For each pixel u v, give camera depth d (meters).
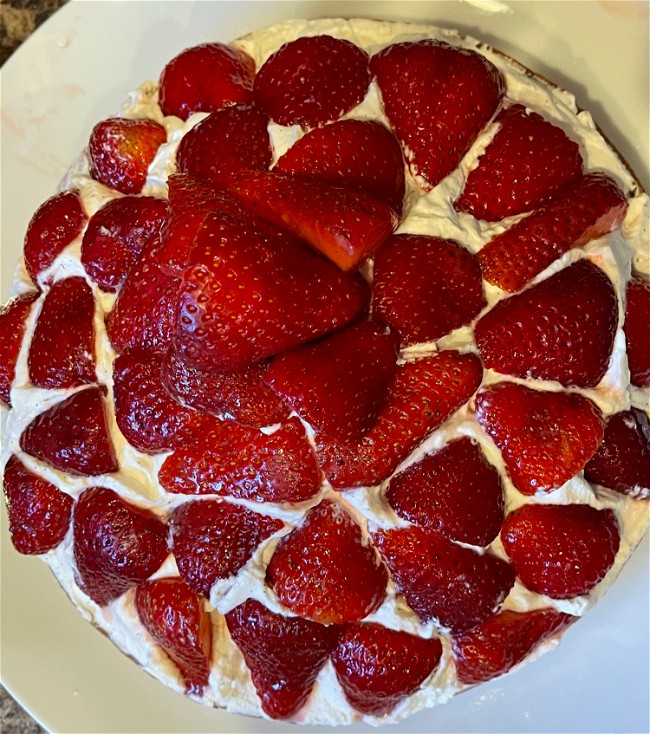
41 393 0.31
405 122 0.29
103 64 0.39
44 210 0.32
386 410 0.27
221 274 0.25
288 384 0.26
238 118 0.29
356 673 0.30
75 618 0.38
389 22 0.33
